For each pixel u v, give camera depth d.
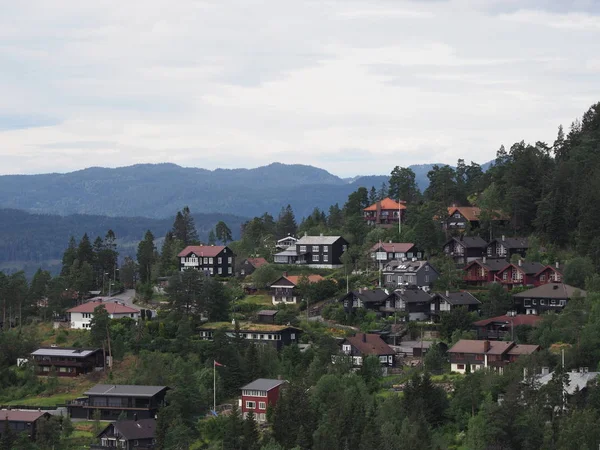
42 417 161.25
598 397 139.12
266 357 181.50
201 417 162.62
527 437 133.00
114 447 150.12
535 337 176.12
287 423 144.50
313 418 146.00
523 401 141.88
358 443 135.88
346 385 158.88
